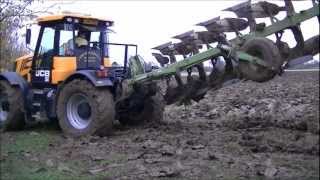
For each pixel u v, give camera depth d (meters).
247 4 9.72
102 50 12.12
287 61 9.90
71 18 11.82
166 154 8.89
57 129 12.59
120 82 11.49
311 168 7.75
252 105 16.20
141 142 10.21
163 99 11.86
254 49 9.84
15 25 10.54
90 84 11.09
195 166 8.02
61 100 11.51
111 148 9.66
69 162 8.62
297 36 9.70
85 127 11.20
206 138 10.23
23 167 8.27
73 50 11.90
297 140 9.63
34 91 12.27
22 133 12.05
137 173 7.72
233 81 10.80
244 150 9.04
